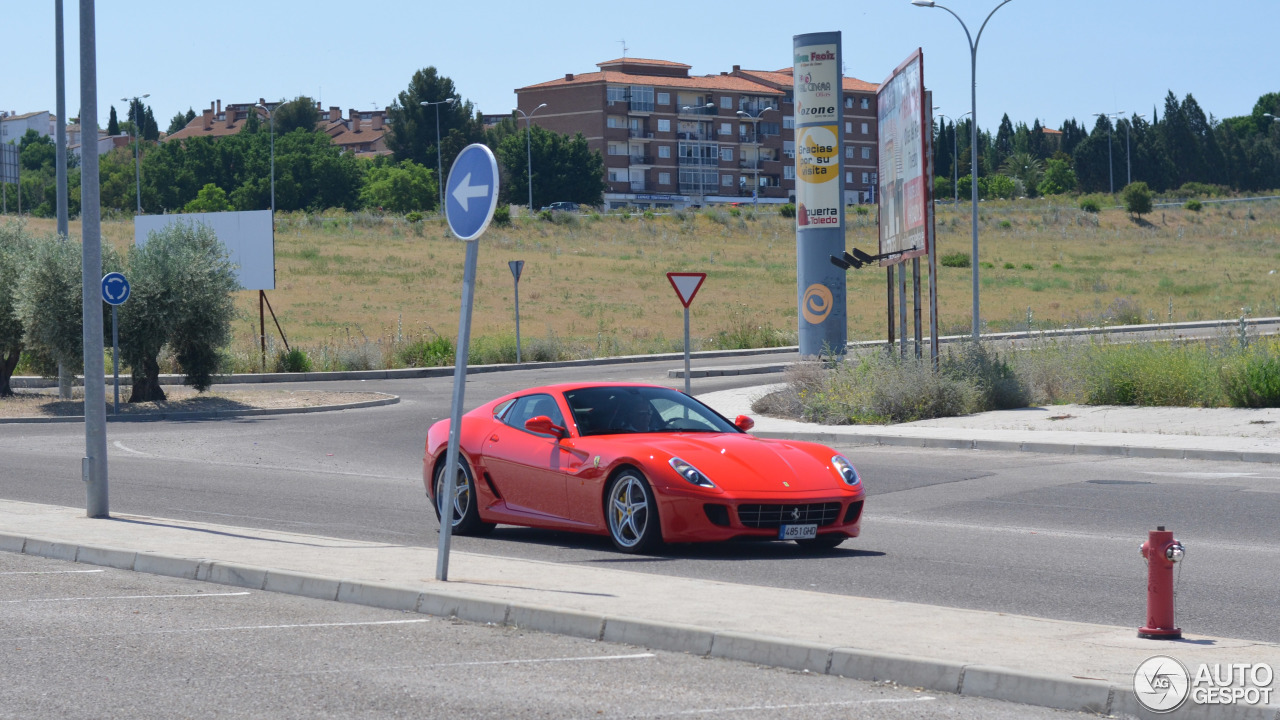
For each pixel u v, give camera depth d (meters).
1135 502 14.00
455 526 12.49
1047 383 25.59
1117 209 128.00
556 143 145.50
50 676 6.73
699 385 33.81
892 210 26.36
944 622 7.51
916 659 6.45
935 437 20.56
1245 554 10.66
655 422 11.84
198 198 147.62
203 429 24.94
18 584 9.65
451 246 90.50
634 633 7.46
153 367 30.12
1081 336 40.38
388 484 16.86
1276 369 22.33
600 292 72.81
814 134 32.34
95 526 12.10
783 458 11.00
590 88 153.50
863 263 28.14
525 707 6.04
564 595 8.40
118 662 7.04
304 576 9.20
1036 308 66.31
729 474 10.58
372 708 6.04
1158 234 115.38
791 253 95.50
